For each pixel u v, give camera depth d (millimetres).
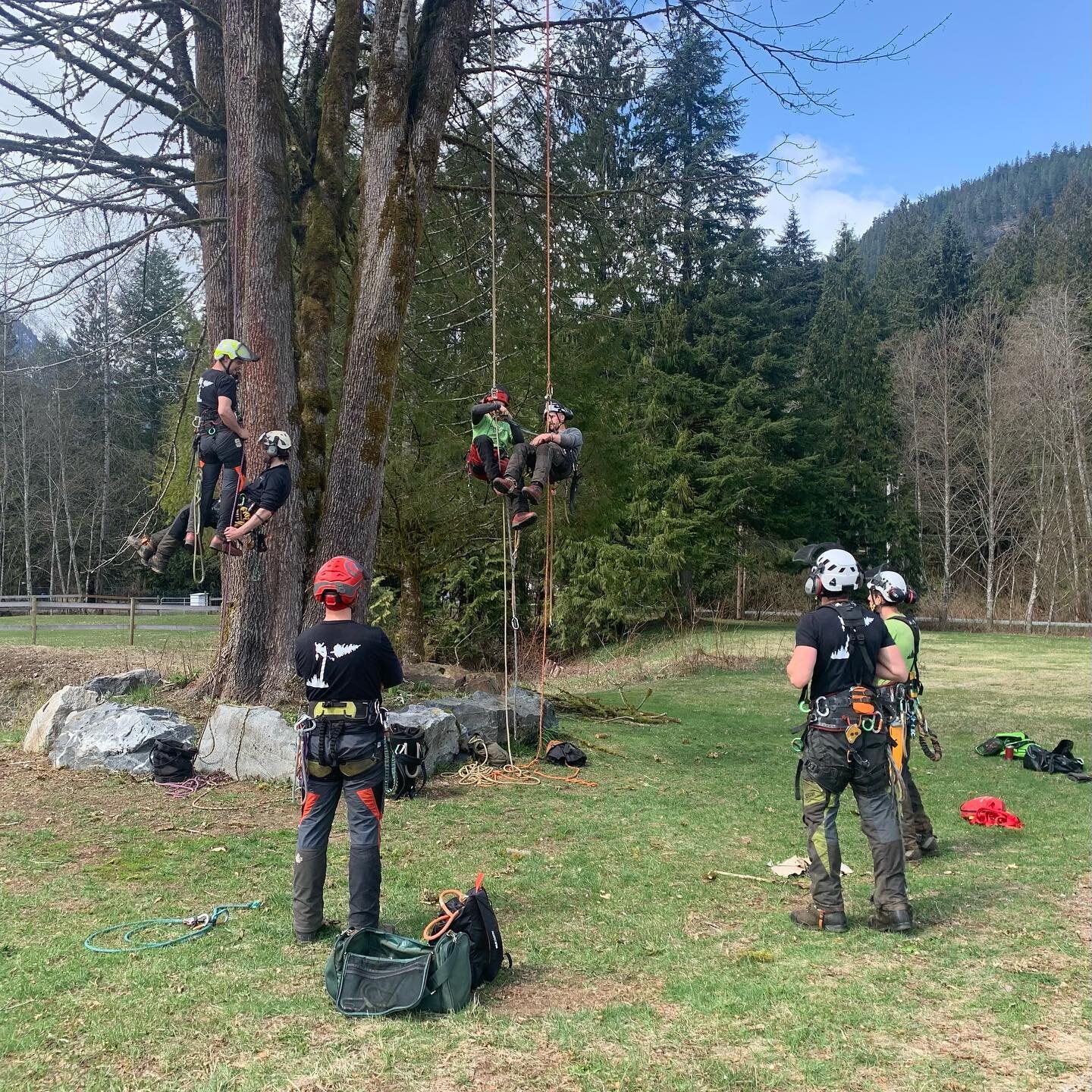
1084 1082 3225
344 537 9711
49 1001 3836
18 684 16188
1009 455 40000
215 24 10539
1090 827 7352
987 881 5809
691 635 26250
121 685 10234
